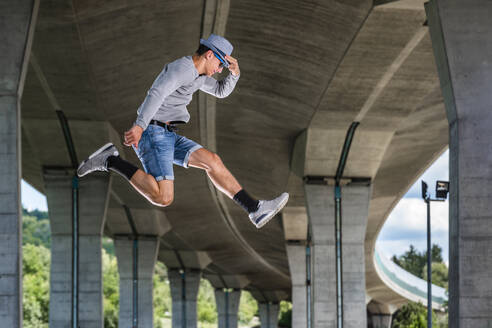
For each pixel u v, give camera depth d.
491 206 16.02
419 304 93.94
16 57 16.80
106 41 25.17
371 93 30.73
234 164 48.00
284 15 25.42
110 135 34.97
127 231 61.66
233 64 6.43
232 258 92.38
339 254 37.12
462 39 17.00
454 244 16.22
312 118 34.31
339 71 28.36
